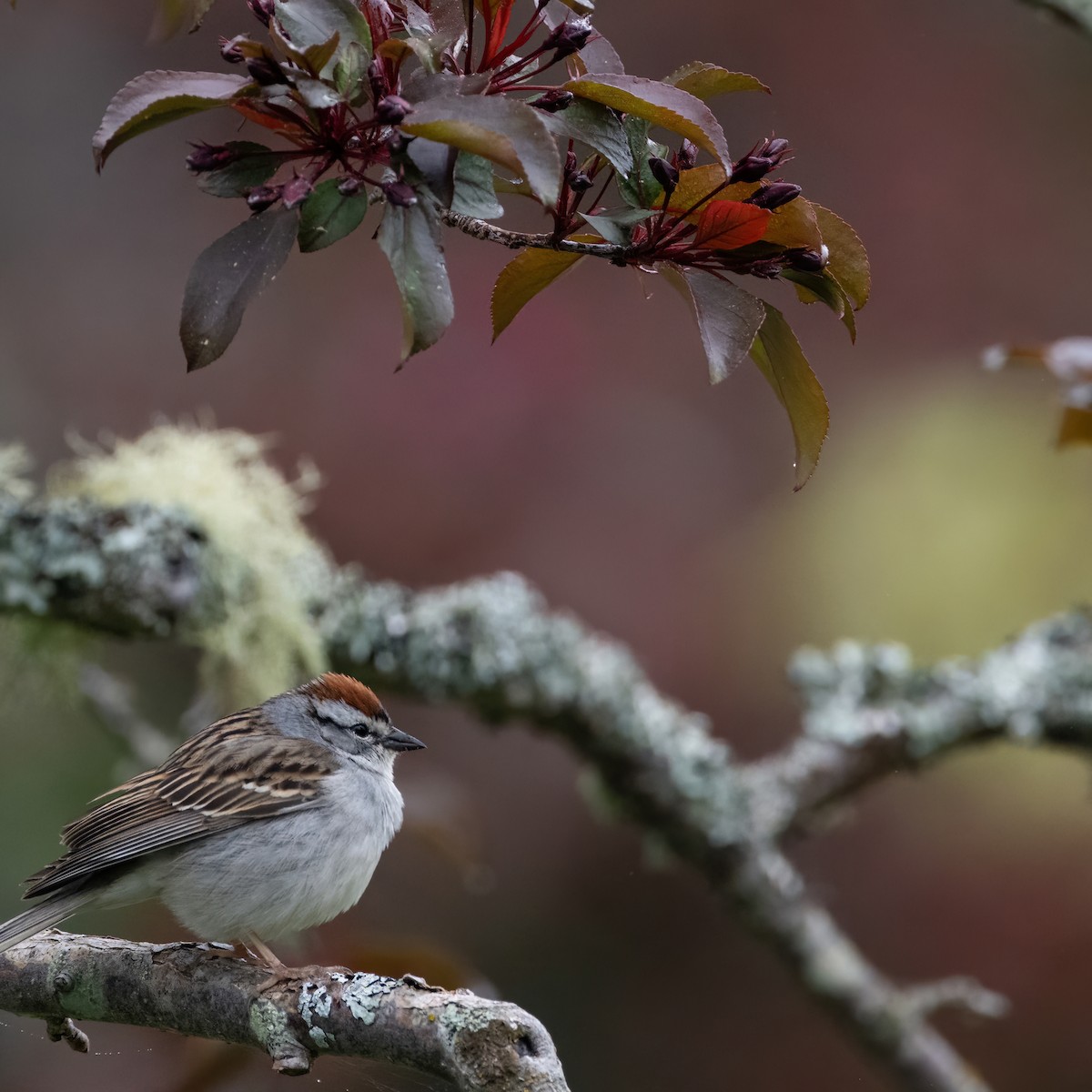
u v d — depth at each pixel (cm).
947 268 1249
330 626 855
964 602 1120
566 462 1141
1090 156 1268
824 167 1269
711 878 951
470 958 1102
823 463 1193
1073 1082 1044
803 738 988
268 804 681
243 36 394
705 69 450
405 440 1133
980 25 1300
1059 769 1134
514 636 888
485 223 455
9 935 607
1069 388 831
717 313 421
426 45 403
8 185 1298
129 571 779
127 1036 916
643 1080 1095
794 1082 1092
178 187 1330
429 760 1141
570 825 1136
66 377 1230
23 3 1343
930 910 1101
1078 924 1085
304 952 741
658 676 1113
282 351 1180
